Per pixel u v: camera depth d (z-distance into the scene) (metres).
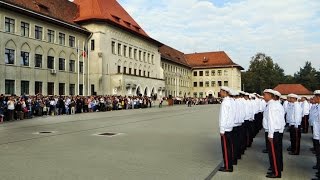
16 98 33.84
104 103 49.41
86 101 46.34
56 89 53.19
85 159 12.16
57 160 11.97
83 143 16.30
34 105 36.84
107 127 24.58
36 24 49.31
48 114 39.00
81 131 21.81
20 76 45.97
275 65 147.75
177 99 90.06
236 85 121.19
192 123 28.31
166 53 107.56
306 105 21.66
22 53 46.62
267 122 10.05
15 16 45.31
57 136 19.12
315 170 10.82
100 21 62.28
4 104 30.81
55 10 58.16
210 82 124.06
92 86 61.59
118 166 10.98
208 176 9.72
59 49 54.25
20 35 46.12
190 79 125.62
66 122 29.02
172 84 106.75
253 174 10.15
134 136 19.14
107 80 63.09
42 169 10.51
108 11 68.44
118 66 67.31
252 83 131.25
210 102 103.31
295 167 11.30
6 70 43.66
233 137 11.18
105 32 62.84
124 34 70.00
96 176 9.63
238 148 12.32
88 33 61.53
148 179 9.34
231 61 123.75
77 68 58.88
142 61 78.69
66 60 56.00
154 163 11.52
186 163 11.55
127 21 73.38
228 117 10.51
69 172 10.10
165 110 52.88
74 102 42.59
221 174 10.11
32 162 11.61
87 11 65.75
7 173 9.96
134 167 10.85
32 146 15.36
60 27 54.62
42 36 50.56
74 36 58.34
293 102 14.16
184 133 20.77
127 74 64.62
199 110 53.69
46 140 17.42
